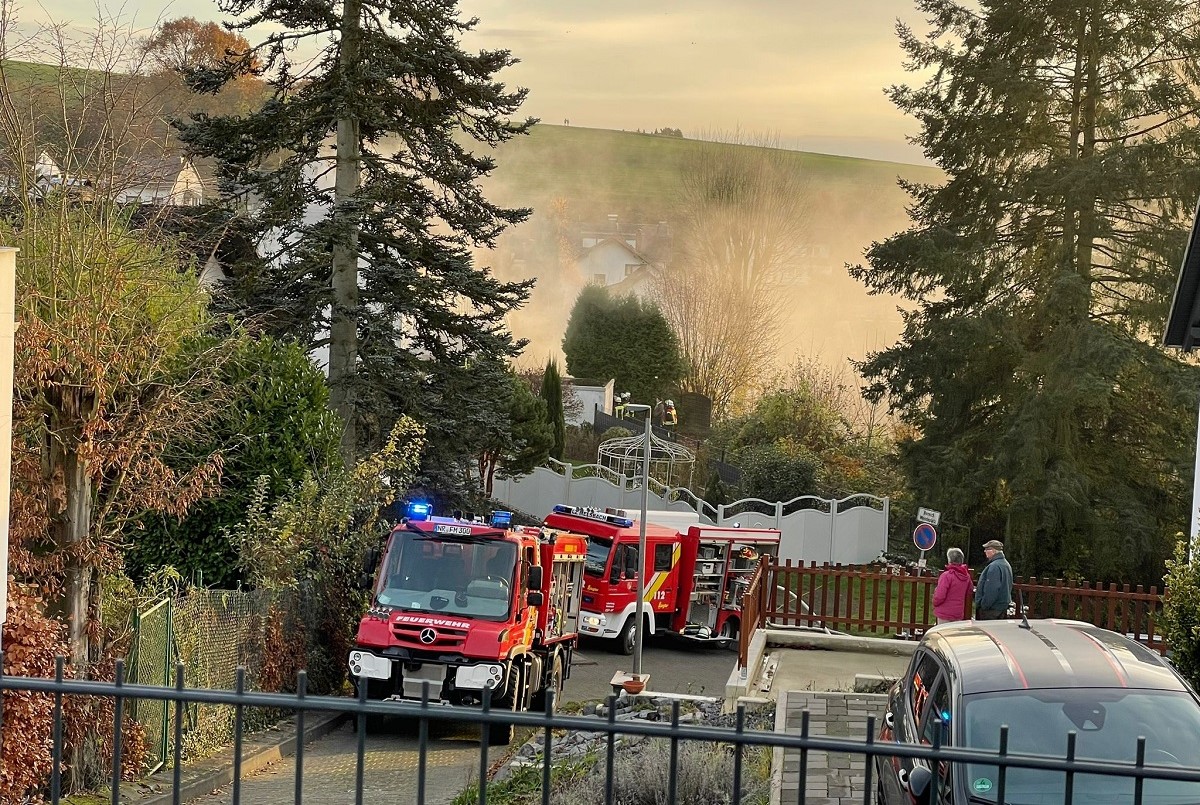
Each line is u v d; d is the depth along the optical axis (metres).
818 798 10.61
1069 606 20.16
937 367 38.34
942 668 8.15
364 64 27.03
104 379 11.98
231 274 29.53
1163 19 36.16
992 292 38.88
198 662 14.43
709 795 10.82
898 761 8.27
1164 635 13.34
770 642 19.12
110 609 12.88
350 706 3.82
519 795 12.74
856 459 49.72
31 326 11.41
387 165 28.72
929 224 40.41
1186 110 36.91
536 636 19.20
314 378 19.84
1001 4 37.19
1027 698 7.52
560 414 51.28
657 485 45.84
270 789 13.27
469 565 17.91
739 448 50.97
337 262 27.92
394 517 28.98
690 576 28.92
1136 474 37.69
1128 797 6.85
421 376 28.17
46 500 11.64
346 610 19.67
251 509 17.45
